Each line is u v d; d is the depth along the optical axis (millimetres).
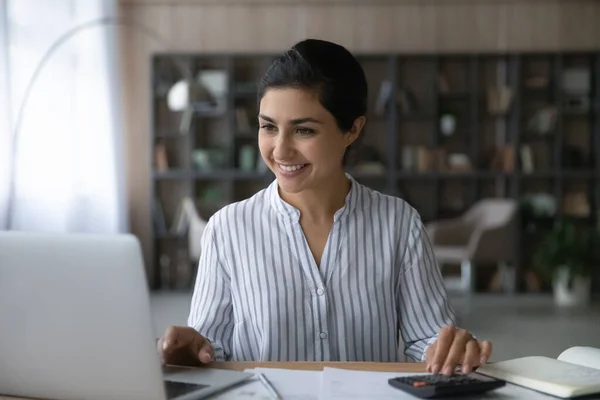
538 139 7539
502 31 7496
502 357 4477
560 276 6746
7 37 5340
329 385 1170
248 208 1573
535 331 5309
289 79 1373
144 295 1017
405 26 7535
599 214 7398
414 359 1560
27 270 1030
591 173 7254
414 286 1553
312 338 1510
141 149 7613
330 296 1510
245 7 7590
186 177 7414
